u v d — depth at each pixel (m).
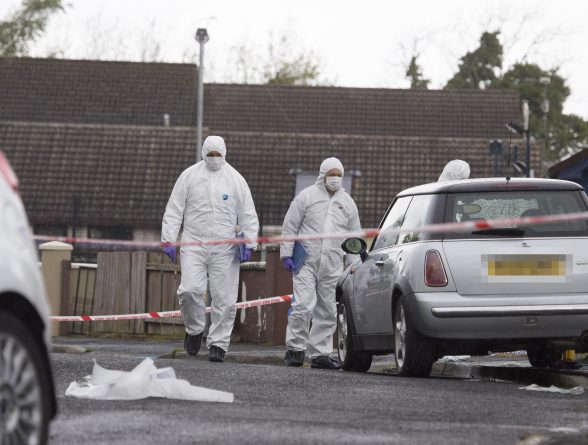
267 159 167.00
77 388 31.34
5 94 189.12
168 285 80.12
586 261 39.44
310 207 52.88
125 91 190.25
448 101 190.50
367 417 28.73
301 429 26.14
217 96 190.38
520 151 163.88
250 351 65.06
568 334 39.00
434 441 24.72
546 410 31.17
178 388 31.20
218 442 23.94
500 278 39.31
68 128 172.00
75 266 81.75
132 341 75.56
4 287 19.23
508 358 58.44
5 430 19.27
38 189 161.25
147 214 157.75
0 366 19.22
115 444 23.36
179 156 167.38
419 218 41.72
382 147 168.62
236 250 52.28
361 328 47.12
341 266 53.44
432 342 39.72
